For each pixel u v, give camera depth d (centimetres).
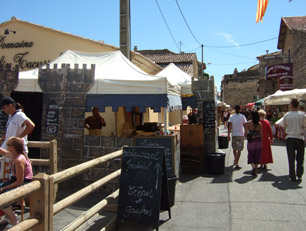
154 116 1627
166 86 590
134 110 1113
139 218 421
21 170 378
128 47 1009
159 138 664
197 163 801
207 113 876
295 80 1822
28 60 1176
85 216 358
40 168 631
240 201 543
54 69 632
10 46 1198
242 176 746
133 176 442
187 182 709
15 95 701
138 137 666
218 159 772
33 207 259
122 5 1009
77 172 338
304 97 1330
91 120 738
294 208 494
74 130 625
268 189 612
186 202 552
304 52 1623
